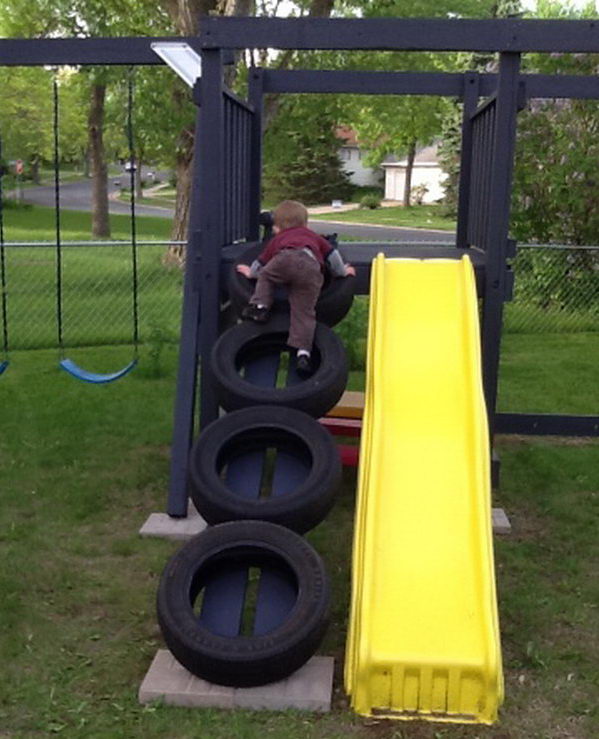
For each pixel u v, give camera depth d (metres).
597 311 15.05
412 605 4.21
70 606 5.06
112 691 4.20
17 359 11.59
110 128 20.28
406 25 5.51
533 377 10.95
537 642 4.73
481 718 4.00
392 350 5.41
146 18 18.86
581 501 6.85
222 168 6.05
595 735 3.91
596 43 5.50
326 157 61.94
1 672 4.34
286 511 4.57
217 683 4.09
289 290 5.46
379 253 6.57
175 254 17.61
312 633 4.06
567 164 14.75
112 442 8.12
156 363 10.75
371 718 4.01
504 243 6.03
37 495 6.80
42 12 20.11
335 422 7.21
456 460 4.85
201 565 4.34
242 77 17.14
